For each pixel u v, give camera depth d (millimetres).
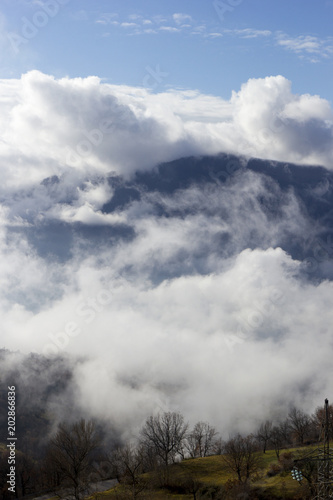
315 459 76062
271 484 95625
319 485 79812
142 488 105812
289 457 108312
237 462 108938
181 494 104062
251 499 90312
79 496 108438
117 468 121688
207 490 102125
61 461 111500
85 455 112688
